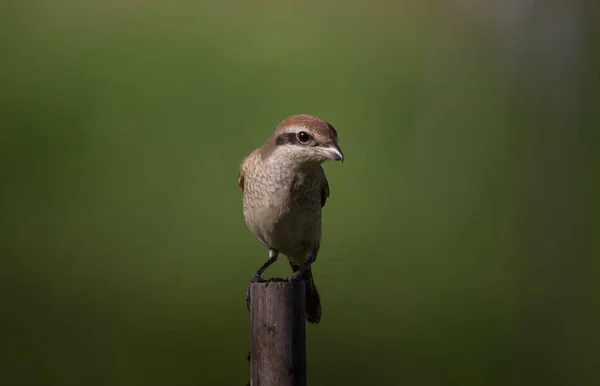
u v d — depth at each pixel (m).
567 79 12.05
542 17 12.09
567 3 11.90
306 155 6.86
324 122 6.94
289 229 7.21
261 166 7.11
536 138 12.31
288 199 7.04
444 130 16.45
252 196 7.21
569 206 12.20
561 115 12.14
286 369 5.53
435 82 16.66
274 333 5.54
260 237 7.47
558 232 12.25
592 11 11.77
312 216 7.23
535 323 12.28
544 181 12.29
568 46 11.96
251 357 5.65
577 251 12.23
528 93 12.35
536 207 12.34
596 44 11.84
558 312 12.23
